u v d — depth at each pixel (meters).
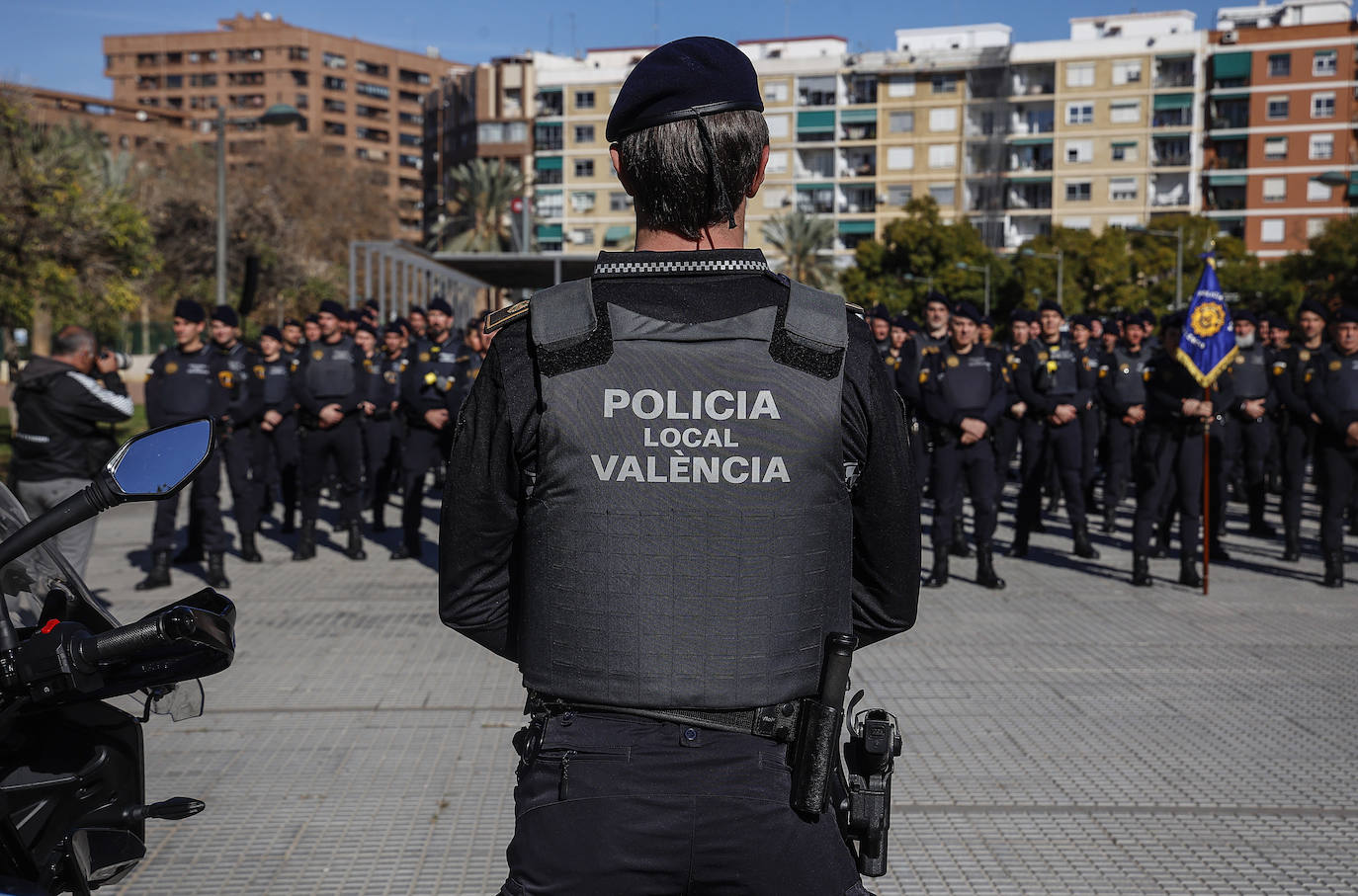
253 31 127.31
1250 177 79.12
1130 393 11.58
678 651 1.67
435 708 5.66
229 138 126.81
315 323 11.15
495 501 1.79
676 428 1.69
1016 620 7.61
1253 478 11.38
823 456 1.71
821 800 1.69
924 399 8.62
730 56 1.84
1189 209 79.88
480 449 1.77
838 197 85.94
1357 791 4.66
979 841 4.18
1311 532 11.66
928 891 3.80
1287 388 9.87
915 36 89.12
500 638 1.89
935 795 4.61
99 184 24.16
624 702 1.68
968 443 8.55
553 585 1.71
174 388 8.83
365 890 3.78
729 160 1.80
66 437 6.73
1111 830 4.29
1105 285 59.88
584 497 1.69
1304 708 5.74
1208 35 79.38
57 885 2.11
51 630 1.96
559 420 1.69
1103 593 8.55
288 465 11.43
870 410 1.76
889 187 84.62
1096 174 81.31
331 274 48.22
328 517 13.02
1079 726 5.45
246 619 7.55
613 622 1.68
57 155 22.16
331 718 5.50
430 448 9.97
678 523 1.68
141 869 3.92
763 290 1.77
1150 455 8.75
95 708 2.21
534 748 1.74
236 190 45.66
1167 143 80.19
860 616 1.91
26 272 21.25
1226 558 10.04
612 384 1.70
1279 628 7.42
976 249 61.72
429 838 4.18
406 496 9.97
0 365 39.09
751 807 1.67
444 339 9.85
